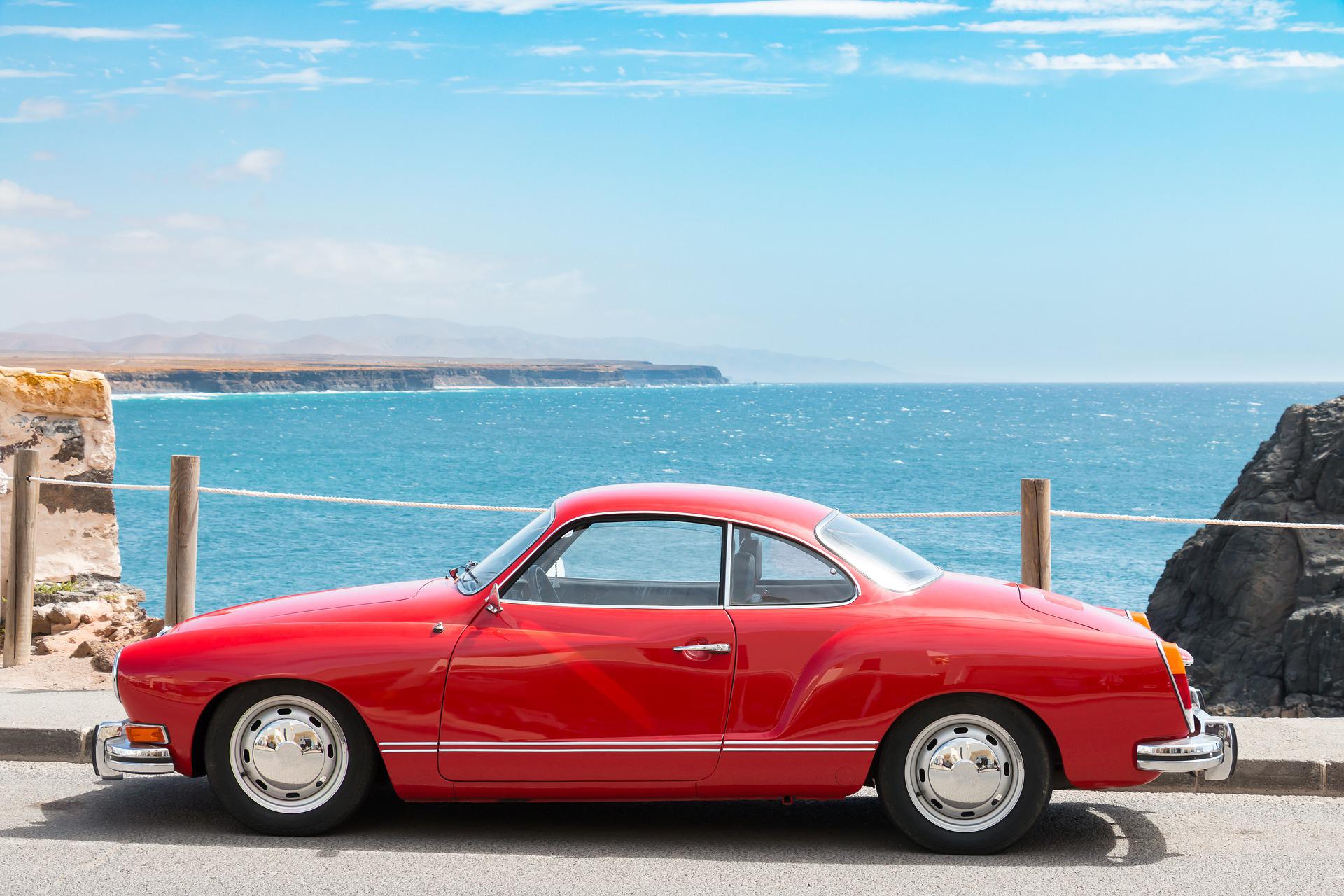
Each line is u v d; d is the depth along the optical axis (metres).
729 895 4.19
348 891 4.19
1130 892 4.25
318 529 37.34
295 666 4.75
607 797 4.77
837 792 4.70
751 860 4.62
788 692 4.68
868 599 4.82
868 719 4.63
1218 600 23.19
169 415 180.62
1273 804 5.49
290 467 71.69
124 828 5.00
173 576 7.68
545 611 4.83
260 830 4.90
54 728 6.16
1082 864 4.59
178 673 4.80
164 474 64.88
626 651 4.71
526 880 4.34
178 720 4.80
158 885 4.25
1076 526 45.00
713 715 4.69
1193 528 44.03
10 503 9.39
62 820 5.13
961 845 4.66
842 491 58.50
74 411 10.06
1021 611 4.85
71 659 8.40
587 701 4.70
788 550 4.90
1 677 7.89
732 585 4.84
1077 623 4.79
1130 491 60.31
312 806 4.84
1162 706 4.61
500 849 4.74
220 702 4.84
